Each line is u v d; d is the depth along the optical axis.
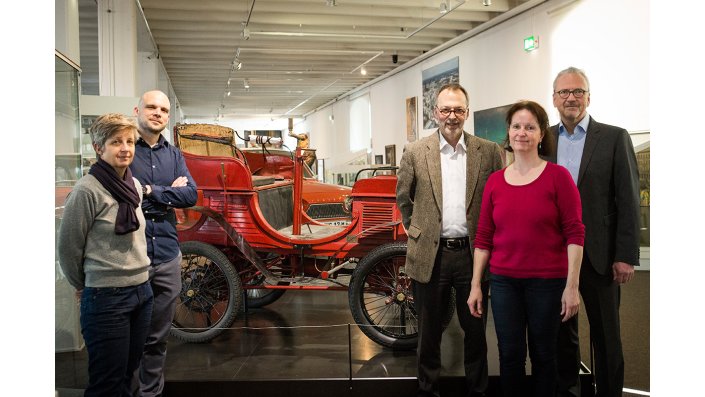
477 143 2.73
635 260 2.42
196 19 8.52
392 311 4.19
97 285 2.12
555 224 2.24
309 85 15.38
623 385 2.84
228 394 2.98
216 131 4.25
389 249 3.34
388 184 3.48
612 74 6.00
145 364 2.69
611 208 2.52
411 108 11.76
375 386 2.95
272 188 4.14
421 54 11.17
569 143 2.61
